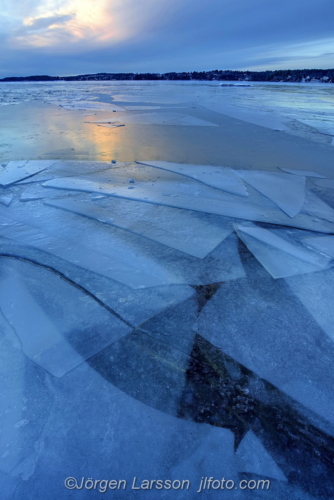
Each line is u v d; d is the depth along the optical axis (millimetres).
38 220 2668
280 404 1176
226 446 1041
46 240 2322
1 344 1420
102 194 3205
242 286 1828
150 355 1367
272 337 1471
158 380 1258
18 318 1572
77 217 2721
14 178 3643
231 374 1289
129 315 1589
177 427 1092
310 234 2504
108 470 979
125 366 1315
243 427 1098
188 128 7117
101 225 2576
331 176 3846
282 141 5734
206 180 3641
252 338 1465
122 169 4102
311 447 1047
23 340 1440
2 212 2830
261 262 2062
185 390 1220
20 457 1010
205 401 1180
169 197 3150
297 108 10422
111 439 1055
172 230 2492
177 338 1456
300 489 943
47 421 1108
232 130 6840
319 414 1144
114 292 1758
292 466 995
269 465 996
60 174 3854
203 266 2014
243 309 1646
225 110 10117
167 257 2115
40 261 2051
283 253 2174
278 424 1110
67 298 1711
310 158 4613
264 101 12781
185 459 1005
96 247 2230
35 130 6801
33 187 3453
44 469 982
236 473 976
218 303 1687
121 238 2365
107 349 1396
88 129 6961
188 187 3453
